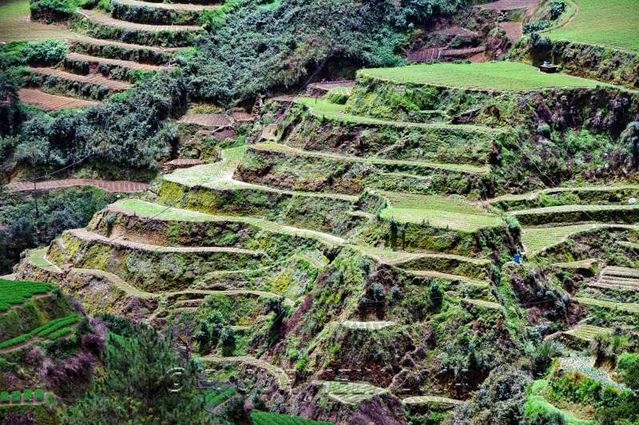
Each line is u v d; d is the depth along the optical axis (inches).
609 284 5413.4
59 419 3914.9
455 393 4808.1
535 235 5639.8
